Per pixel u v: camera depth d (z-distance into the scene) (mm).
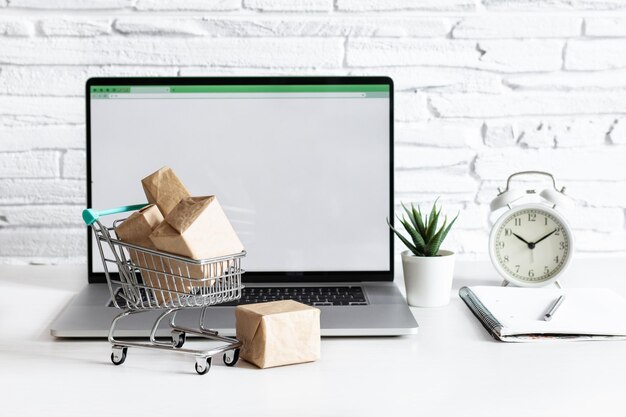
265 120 1355
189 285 956
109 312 1125
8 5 1521
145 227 957
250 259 1354
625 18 1586
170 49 1549
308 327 959
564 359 975
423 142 1586
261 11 1550
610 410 816
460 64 1575
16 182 1560
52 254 1577
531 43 1579
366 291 1287
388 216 1359
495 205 1330
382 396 852
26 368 942
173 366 954
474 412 810
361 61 1566
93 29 1538
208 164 1354
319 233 1356
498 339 1046
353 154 1354
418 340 1054
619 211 1618
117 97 1345
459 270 1490
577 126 1599
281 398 846
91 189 1346
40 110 1548
